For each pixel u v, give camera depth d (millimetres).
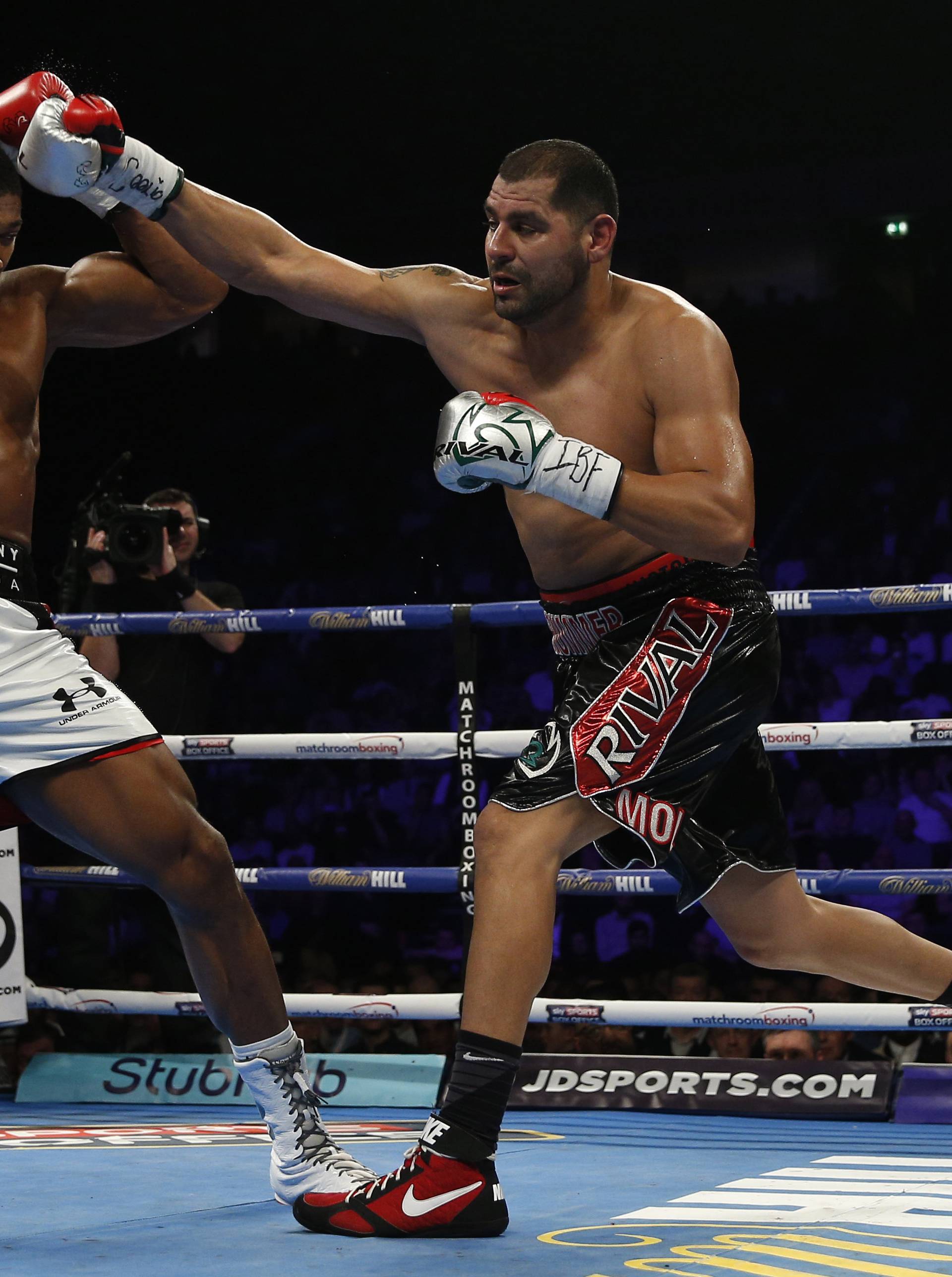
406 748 3576
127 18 10992
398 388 12664
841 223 11359
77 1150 2936
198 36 11281
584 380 2283
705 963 6832
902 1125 3291
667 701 2223
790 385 11875
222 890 2211
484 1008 2096
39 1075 3855
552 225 2178
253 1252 1968
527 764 2240
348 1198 2102
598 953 7629
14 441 2266
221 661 11094
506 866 2152
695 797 2287
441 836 9062
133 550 4348
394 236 12133
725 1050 4984
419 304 2445
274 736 3670
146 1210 2299
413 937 7832
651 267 12180
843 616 9984
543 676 10789
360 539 12172
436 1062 3637
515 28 11164
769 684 2332
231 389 12891
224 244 2412
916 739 3252
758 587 2373
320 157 11742
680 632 2260
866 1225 2074
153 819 2133
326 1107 3621
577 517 2293
